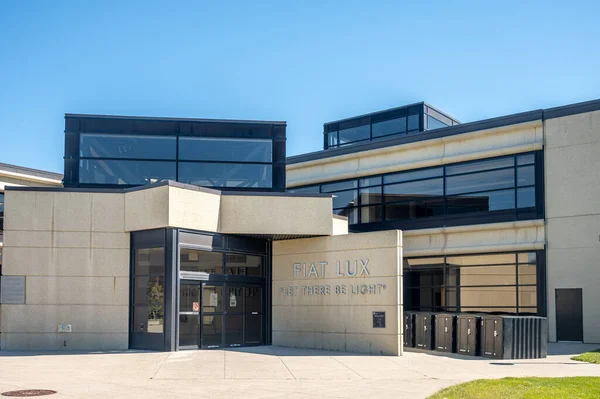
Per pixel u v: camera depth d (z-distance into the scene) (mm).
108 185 26344
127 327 22453
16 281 22484
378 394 13836
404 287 32500
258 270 25062
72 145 26422
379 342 22109
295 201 24031
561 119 28188
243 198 23859
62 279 22578
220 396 13492
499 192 29672
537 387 14000
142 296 22406
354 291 23031
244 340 24219
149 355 20656
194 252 22781
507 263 29203
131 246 22844
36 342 22297
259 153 27391
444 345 23000
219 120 27328
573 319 27219
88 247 22734
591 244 27016
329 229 23922
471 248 30094
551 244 28000
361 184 34344
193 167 26891
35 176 35469
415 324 24453
